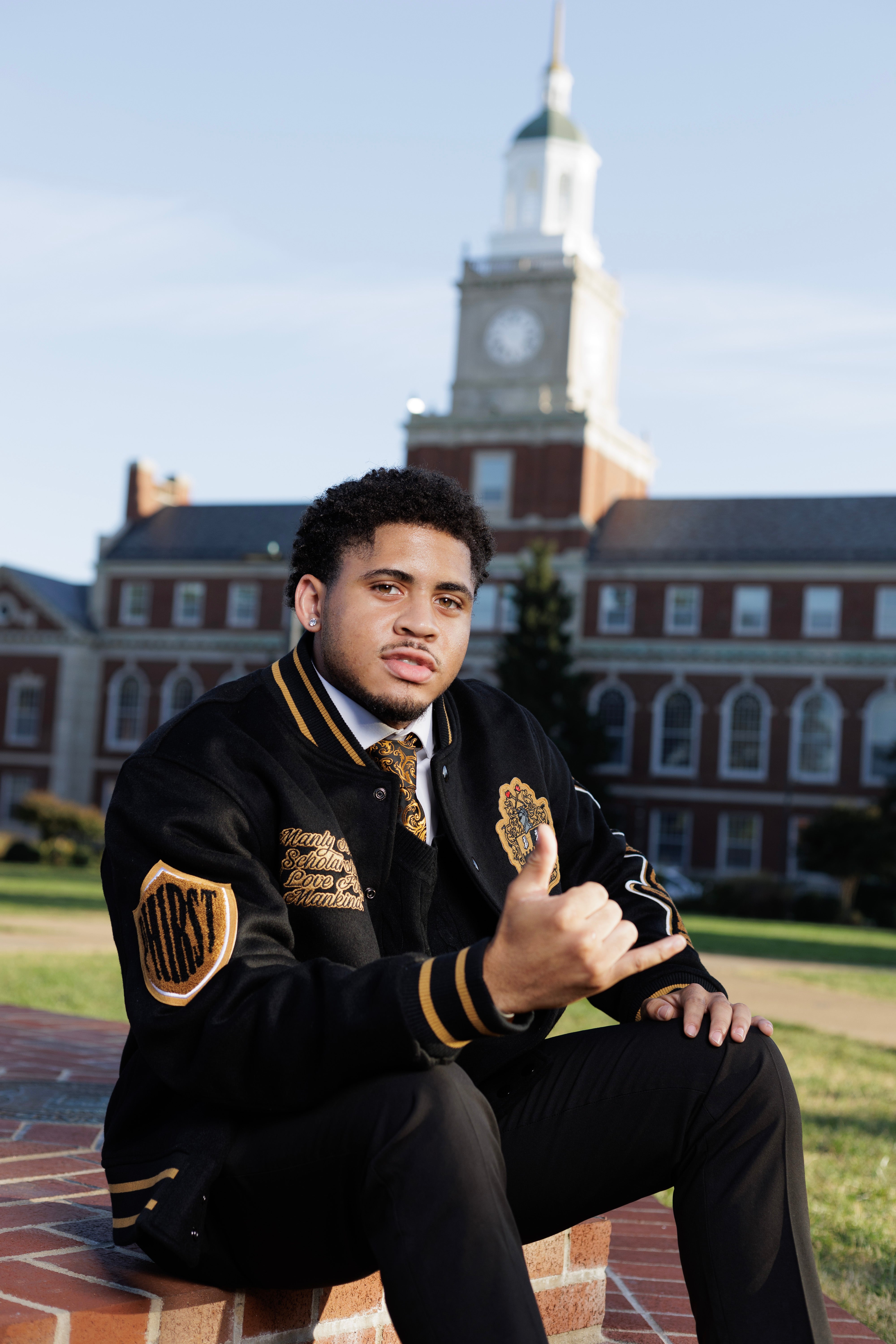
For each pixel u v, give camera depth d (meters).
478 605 52.50
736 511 52.09
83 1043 4.91
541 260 54.53
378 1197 1.81
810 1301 1.93
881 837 41.28
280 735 2.20
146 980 1.99
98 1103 3.64
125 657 57.19
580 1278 2.78
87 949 13.80
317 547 2.27
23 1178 2.74
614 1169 2.11
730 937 25.66
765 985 15.36
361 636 2.20
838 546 49.25
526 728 2.56
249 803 2.12
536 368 53.41
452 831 2.27
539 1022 2.18
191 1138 1.99
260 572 55.91
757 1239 1.96
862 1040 10.11
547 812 2.48
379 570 2.20
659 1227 3.86
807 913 40.88
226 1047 1.89
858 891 42.94
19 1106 3.54
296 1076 1.88
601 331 55.88
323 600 2.28
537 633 47.84
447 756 2.32
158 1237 1.92
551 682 47.09
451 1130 1.81
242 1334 2.12
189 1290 2.06
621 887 2.50
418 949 2.20
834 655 48.03
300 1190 1.92
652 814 49.72
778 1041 9.50
